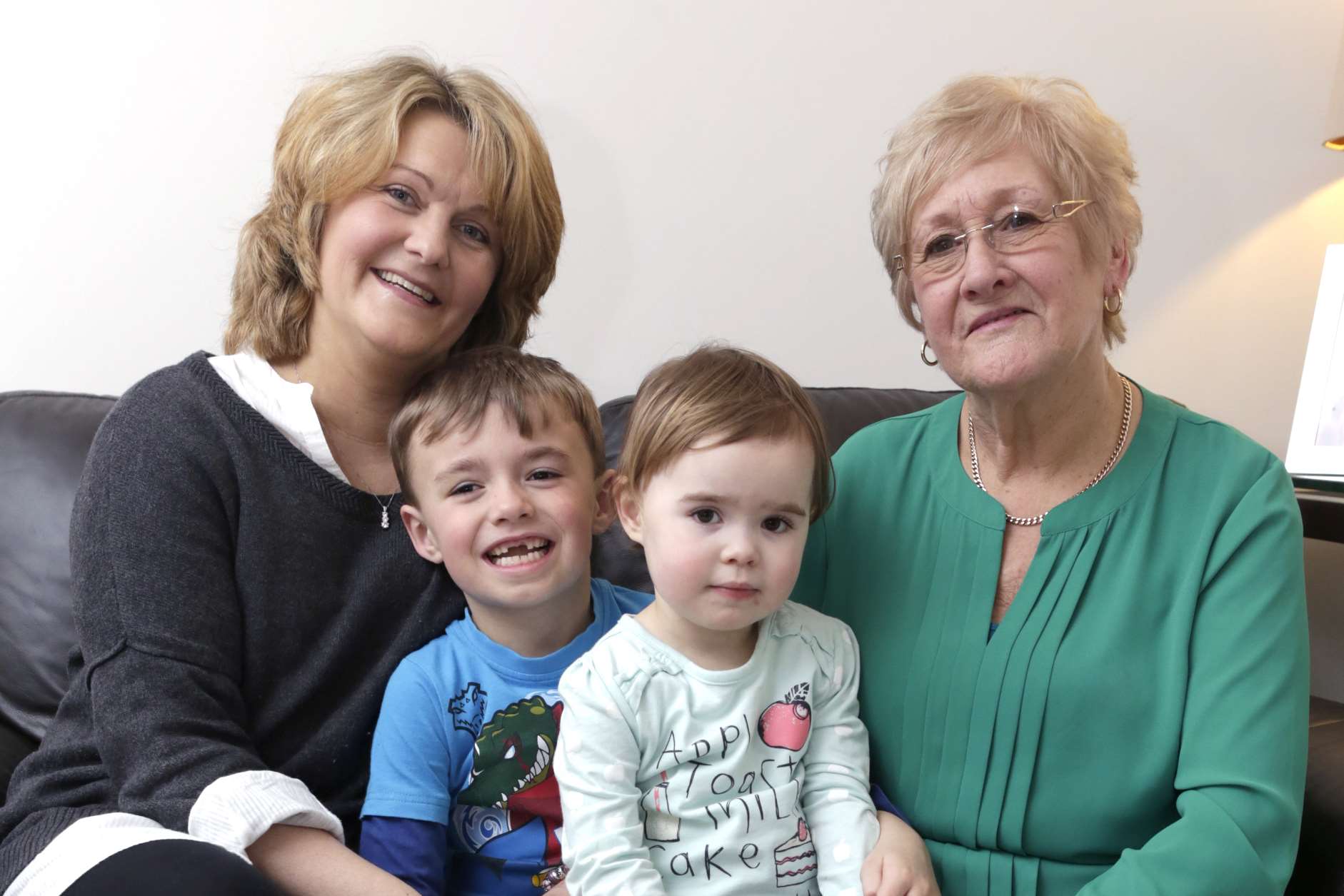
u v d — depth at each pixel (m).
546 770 1.18
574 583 1.21
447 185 1.23
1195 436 1.10
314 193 1.21
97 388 1.79
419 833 1.11
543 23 1.87
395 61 1.27
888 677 1.15
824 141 2.00
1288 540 1.03
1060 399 1.08
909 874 1.00
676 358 1.15
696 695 1.05
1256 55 2.12
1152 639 1.04
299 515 1.18
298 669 1.17
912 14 2.00
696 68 1.94
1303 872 1.06
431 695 1.17
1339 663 2.14
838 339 2.05
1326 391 1.85
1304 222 2.18
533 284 1.40
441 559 1.22
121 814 0.96
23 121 1.73
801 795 1.09
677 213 1.96
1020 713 1.06
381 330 1.21
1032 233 1.01
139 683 1.03
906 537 1.20
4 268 1.75
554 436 1.21
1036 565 1.09
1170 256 2.16
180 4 1.74
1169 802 1.04
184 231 1.79
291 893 0.89
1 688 1.42
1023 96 1.04
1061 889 1.05
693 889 1.01
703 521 1.02
